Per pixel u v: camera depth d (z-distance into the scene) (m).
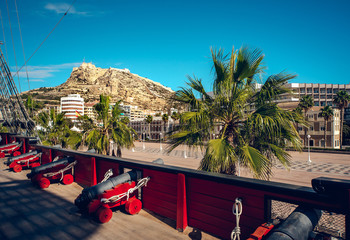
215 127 6.75
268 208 3.72
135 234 4.64
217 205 4.36
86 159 8.09
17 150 14.61
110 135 13.46
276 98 6.15
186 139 6.39
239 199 3.94
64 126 19.50
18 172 10.36
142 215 5.57
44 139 19.95
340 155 36.16
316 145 56.38
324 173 20.66
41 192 7.50
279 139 5.95
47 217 5.52
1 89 17.27
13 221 5.31
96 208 5.22
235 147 6.18
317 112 56.34
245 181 3.83
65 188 7.93
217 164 5.37
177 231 4.78
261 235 3.12
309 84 103.00
